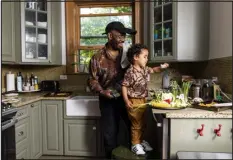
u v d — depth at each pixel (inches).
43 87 108.1
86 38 112.0
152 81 105.4
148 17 99.0
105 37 110.9
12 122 64.4
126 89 62.2
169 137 52.6
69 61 110.7
